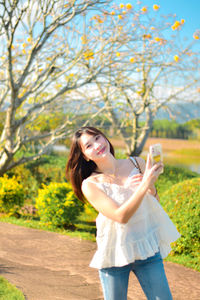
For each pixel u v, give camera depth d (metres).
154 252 1.98
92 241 6.21
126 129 13.43
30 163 12.27
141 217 1.99
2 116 11.72
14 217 8.51
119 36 9.36
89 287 3.89
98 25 9.40
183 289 3.84
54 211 7.32
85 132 2.13
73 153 2.22
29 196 12.05
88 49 9.37
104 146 2.12
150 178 1.80
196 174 12.08
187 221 5.26
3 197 8.52
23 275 4.24
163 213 2.10
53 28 8.43
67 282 4.04
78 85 9.73
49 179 12.04
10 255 5.17
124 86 10.88
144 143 13.80
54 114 11.64
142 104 12.02
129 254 1.92
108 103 11.30
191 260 4.94
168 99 12.38
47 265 4.76
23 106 11.84
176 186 5.96
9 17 7.83
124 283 1.99
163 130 24.98
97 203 1.94
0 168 10.44
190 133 22.69
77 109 10.84
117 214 1.83
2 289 3.68
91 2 8.25
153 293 1.95
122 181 2.08
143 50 9.70
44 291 3.69
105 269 2.01
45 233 6.76
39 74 9.27
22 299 3.40
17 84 9.02
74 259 5.09
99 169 2.17
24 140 10.16
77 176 2.26
